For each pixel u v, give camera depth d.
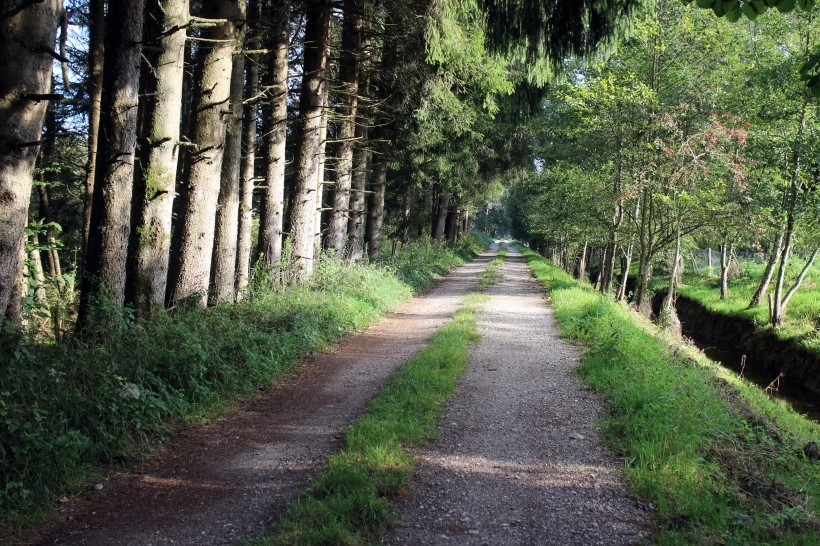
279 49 12.57
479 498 4.65
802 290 22.50
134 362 6.24
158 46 7.79
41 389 5.08
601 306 13.88
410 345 11.12
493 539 4.02
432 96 16.42
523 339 11.93
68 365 5.62
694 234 22.83
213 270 11.07
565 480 5.04
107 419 5.37
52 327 8.35
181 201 9.49
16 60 4.62
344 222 18.09
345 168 17.78
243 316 9.60
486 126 21.69
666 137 18.27
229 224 11.06
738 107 17.70
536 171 28.77
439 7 13.35
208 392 6.86
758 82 17.39
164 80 7.84
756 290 23.95
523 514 4.40
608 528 4.20
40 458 4.50
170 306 9.12
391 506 4.37
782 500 5.07
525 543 3.98
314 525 4.00
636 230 21.83
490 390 7.98
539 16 11.55
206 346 7.42
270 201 13.27
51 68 4.93
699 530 4.16
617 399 7.15
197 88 9.39
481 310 15.84
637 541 4.02
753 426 7.32
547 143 26.03
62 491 4.53
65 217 17.50
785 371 16.92
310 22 14.05
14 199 4.79
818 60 4.47
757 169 17.44
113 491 4.70
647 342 10.88
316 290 13.97
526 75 16.53
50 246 9.46
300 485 4.80
